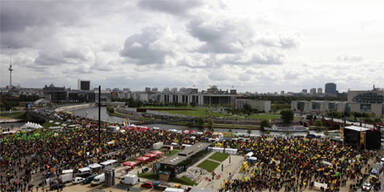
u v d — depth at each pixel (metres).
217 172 113.00
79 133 181.88
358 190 92.88
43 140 156.25
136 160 122.19
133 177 97.12
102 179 98.12
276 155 132.75
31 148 137.12
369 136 158.50
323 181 98.75
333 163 117.81
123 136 176.25
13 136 168.75
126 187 95.19
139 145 153.12
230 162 126.81
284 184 97.88
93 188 93.00
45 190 89.44
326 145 159.00
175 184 97.50
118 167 116.75
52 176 100.88
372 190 92.50
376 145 157.75
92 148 141.00
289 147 147.12
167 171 104.69
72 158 122.31
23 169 107.81
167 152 143.88
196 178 105.38
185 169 112.88
